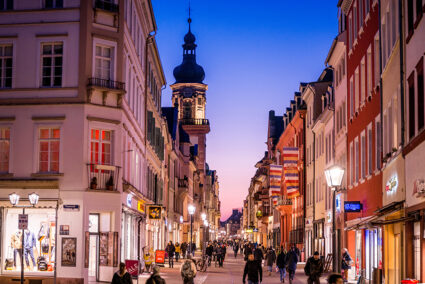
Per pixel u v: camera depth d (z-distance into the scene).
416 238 20.11
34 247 28.62
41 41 29.06
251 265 22.45
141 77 39.62
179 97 128.75
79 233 28.16
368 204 30.91
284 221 74.81
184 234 91.06
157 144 51.50
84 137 28.58
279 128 94.44
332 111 45.34
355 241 35.06
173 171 73.06
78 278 27.92
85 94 28.75
